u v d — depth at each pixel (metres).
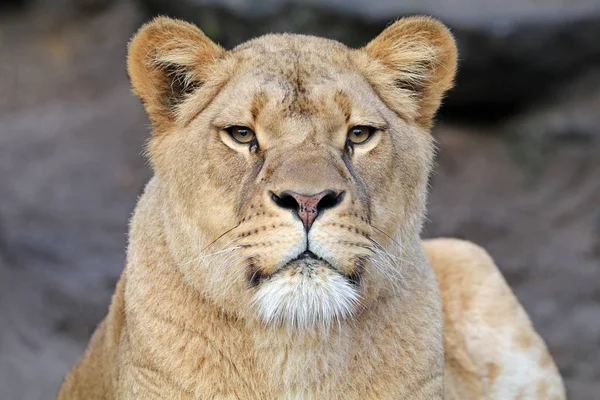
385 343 7.85
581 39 22.22
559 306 17.16
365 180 7.65
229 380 7.72
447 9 22.17
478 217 20.25
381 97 8.25
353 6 21.72
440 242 10.60
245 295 7.50
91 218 21.38
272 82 7.62
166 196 7.96
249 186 7.44
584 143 21.88
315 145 7.42
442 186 21.64
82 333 16.72
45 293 17.58
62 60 31.61
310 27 21.98
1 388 14.44
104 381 9.02
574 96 22.81
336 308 7.27
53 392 14.43
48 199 22.36
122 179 23.36
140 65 8.12
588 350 15.66
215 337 7.70
